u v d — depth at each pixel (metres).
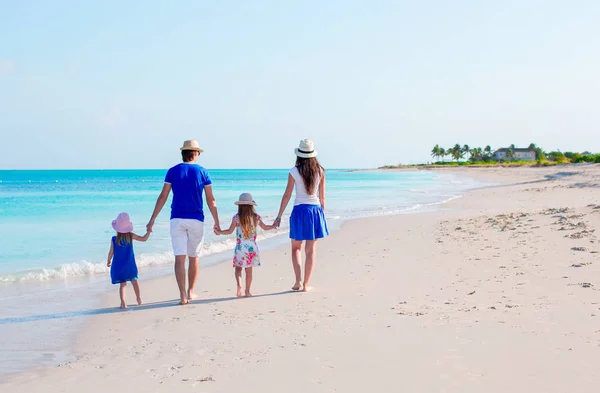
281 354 4.51
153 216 6.96
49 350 4.97
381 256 9.85
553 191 28.86
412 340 4.70
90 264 9.80
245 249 6.98
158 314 6.22
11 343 5.19
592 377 3.68
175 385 3.92
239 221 6.99
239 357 4.49
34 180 112.38
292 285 7.71
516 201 23.05
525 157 173.50
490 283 6.92
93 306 6.83
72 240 13.92
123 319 6.05
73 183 88.25
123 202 32.34
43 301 7.14
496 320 5.18
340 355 4.40
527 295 6.15
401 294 6.63
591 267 7.46
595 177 44.62
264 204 26.50
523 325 4.96
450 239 11.45
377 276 7.93
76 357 4.73
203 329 5.45
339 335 4.97
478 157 196.12
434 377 3.82
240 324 5.57
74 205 29.03
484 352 4.28
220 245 12.35
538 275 7.20
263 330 5.29
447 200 26.91
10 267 9.87
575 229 11.20
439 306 5.90
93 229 16.58
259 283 7.98
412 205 23.92
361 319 5.53
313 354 4.46
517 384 3.62
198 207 6.92
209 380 3.99
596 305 5.54
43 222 18.84
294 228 7.09
